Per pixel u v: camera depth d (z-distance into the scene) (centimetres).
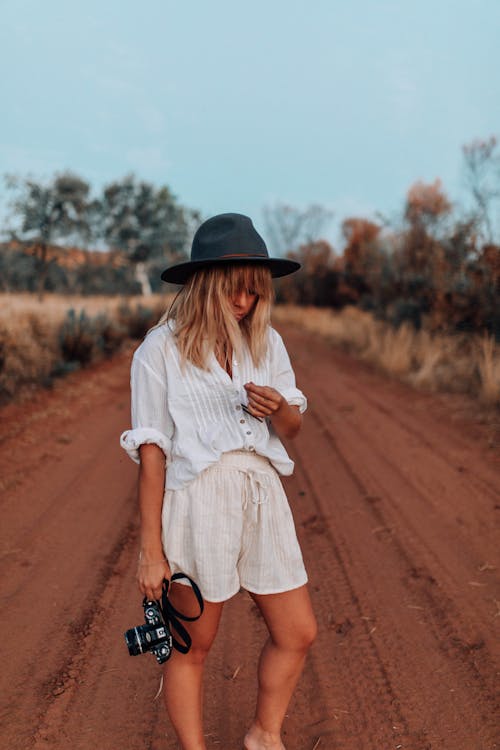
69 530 451
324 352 1745
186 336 192
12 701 264
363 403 922
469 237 1220
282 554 195
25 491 528
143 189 5556
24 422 777
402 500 510
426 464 605
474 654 295
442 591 358
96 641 311
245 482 191
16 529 449
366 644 309
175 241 5788
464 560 397
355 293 3628
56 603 347
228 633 324
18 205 3650
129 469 600
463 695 266
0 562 397
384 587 366
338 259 4219
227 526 187
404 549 417
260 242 200
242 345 198
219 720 254
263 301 201
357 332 1822
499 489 523
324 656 301
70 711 259
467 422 759
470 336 1183
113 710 260
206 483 187
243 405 194
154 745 239
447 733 244
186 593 193
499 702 260
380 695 269
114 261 5597
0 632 317
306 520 477
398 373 1159
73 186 3709
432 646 304
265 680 203
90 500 513
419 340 1293
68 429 753
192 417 190
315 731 249
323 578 381
